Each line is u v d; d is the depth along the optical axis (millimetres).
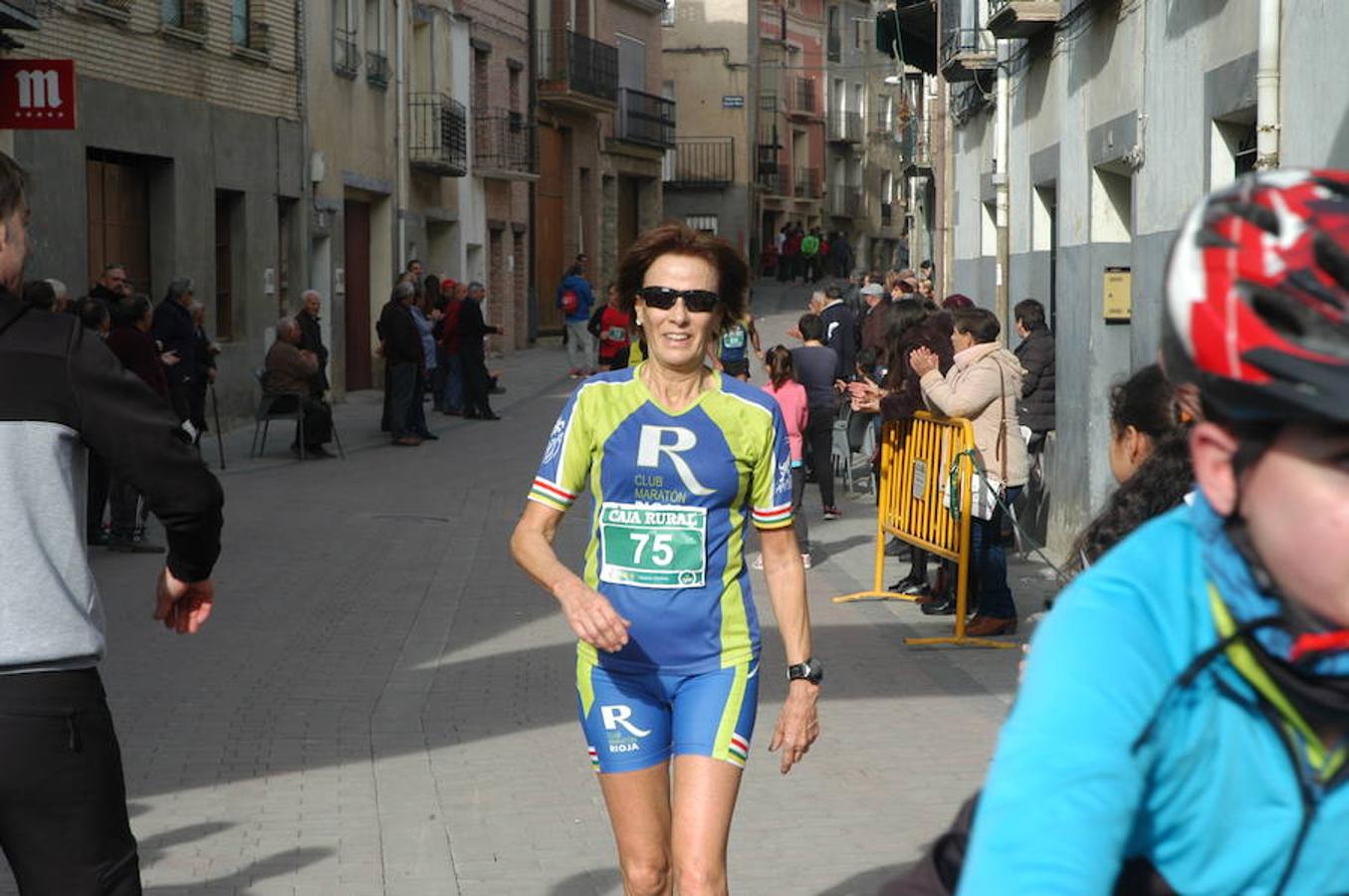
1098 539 2830
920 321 11805
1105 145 12727
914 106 39688
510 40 41531
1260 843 1695
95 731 3691
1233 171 10469
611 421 4438
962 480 10320
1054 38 14398
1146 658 1650
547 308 45812
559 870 6152
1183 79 10953
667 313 4398
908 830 6605
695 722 4387
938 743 7965
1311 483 1553
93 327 13742
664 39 64000
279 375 21344
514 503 17438
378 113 32594
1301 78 8891
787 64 70375
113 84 21828
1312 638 1613
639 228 53562
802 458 13469
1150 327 11695
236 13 26078
